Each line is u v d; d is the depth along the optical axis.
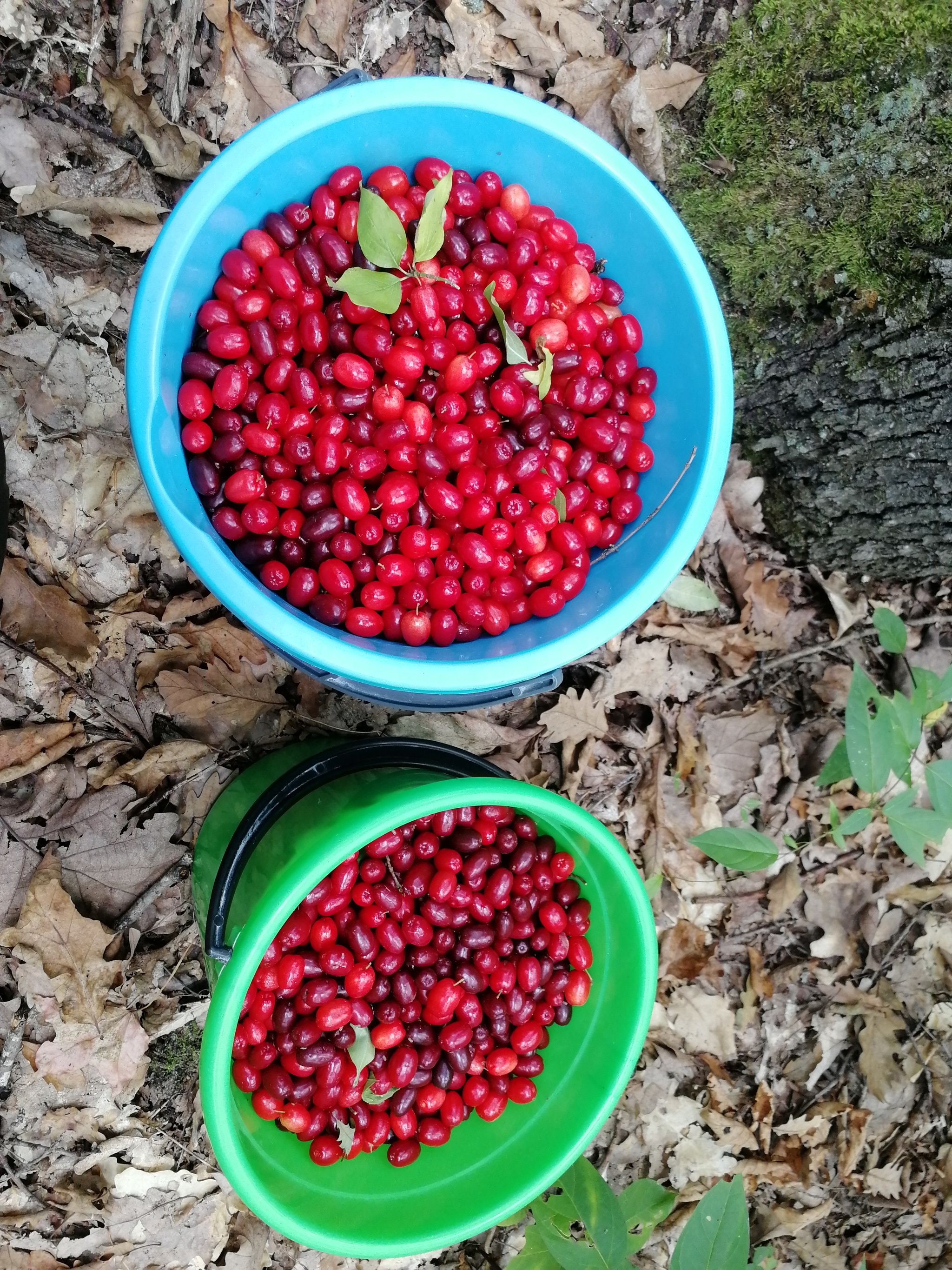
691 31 0.59
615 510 0.52
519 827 0.53
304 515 0.47
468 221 0.49
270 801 0.48
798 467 0.62
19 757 0.54
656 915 0.66
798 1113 0.68
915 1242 0.69
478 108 0.45
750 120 0.57
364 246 0.42
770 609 0.66
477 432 0.49
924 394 0.54
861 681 0.54
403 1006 0.51
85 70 0.54
